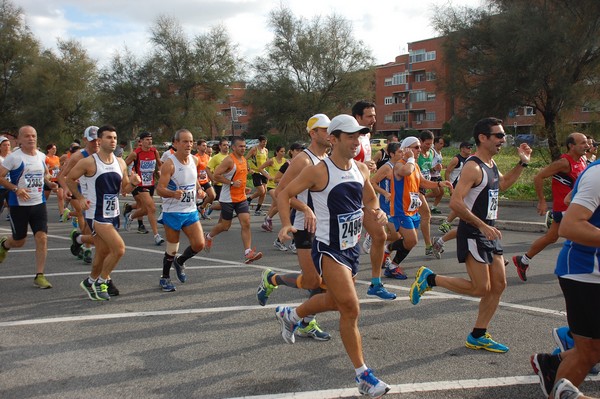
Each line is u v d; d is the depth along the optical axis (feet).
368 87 166.61
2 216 54.08
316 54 156.87
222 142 44.16
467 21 79.87
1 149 36.70
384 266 26.89
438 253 30.58
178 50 163.53
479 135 16.61
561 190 24.31
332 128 13.98
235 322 19.56
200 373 14.98
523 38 70.13
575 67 72.74
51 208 60.90
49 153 52.90
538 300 22.06
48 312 20.85
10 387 14.11
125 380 14.53
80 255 30.83
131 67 164.04
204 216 50.62
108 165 22.33
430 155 43.60
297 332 17.94
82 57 163.63
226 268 28.96
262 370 15.15
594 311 11.42
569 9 70.85
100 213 22.20
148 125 164.14
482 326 16.52
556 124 71.51
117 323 19.49
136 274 27.50
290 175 18.22
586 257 11.41
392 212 25.59
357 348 13.21
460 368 15.20
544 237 24.70
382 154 31.91
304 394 13.57
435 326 18.94
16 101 160.04
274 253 33.58
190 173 23.80
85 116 164.96
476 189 16.42
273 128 170.30
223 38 165.37
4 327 19.02
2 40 154.20
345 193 13.91
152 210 36.99
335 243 13.84
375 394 12.68
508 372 14.90
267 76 161.68
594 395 13.60
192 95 168.25
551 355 12.51
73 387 14.11
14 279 26.40
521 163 17.97
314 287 17.92
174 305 21.81
